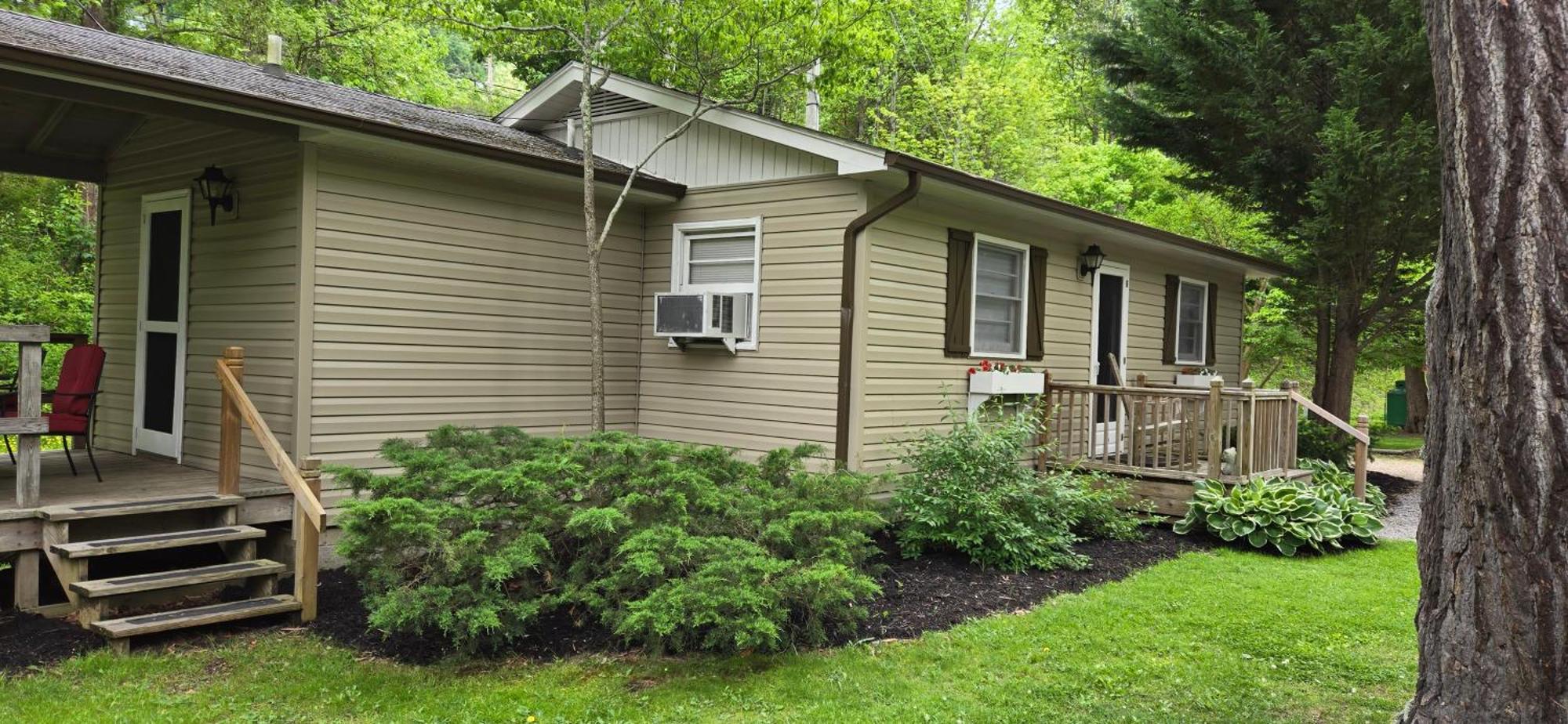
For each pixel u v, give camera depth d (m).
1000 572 6.49
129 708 3.96
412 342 6.77
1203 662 4.71
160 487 5.91
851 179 7.29
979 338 8.73
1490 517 2.90
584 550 5.01
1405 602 5.85
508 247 7.42
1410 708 3.22
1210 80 12.82
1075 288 9.91
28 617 5.01
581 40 7.72
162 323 7.20
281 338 6.24
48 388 12.52
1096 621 5.34
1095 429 8.85
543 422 7.70
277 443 5.28
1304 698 4.27
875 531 7.39
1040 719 3.98
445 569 4.55
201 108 5.51
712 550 4.69
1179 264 12.05
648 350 8.51
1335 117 11.20
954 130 19.72
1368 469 13.02
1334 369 12.97
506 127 9.16
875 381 7.45
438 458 5.16
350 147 6.34
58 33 6.02
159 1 15.38
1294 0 12.74
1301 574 6.60
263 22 15.08
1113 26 14.16
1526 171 2.79
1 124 6.82
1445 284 3.08
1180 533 7.90
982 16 22.73
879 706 4.08
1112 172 20.53
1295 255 13.24
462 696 4.16
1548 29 2.79
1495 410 2.86
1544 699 2.80
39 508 5.02
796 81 9.86
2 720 3.78
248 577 5.23
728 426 7.98
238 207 6.61
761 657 4.65
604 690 4.25
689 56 8.06
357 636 4.92
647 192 7.98
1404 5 11.05
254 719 3.90
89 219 15.18
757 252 7.83
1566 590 2.76
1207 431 8.14
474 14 7.76
